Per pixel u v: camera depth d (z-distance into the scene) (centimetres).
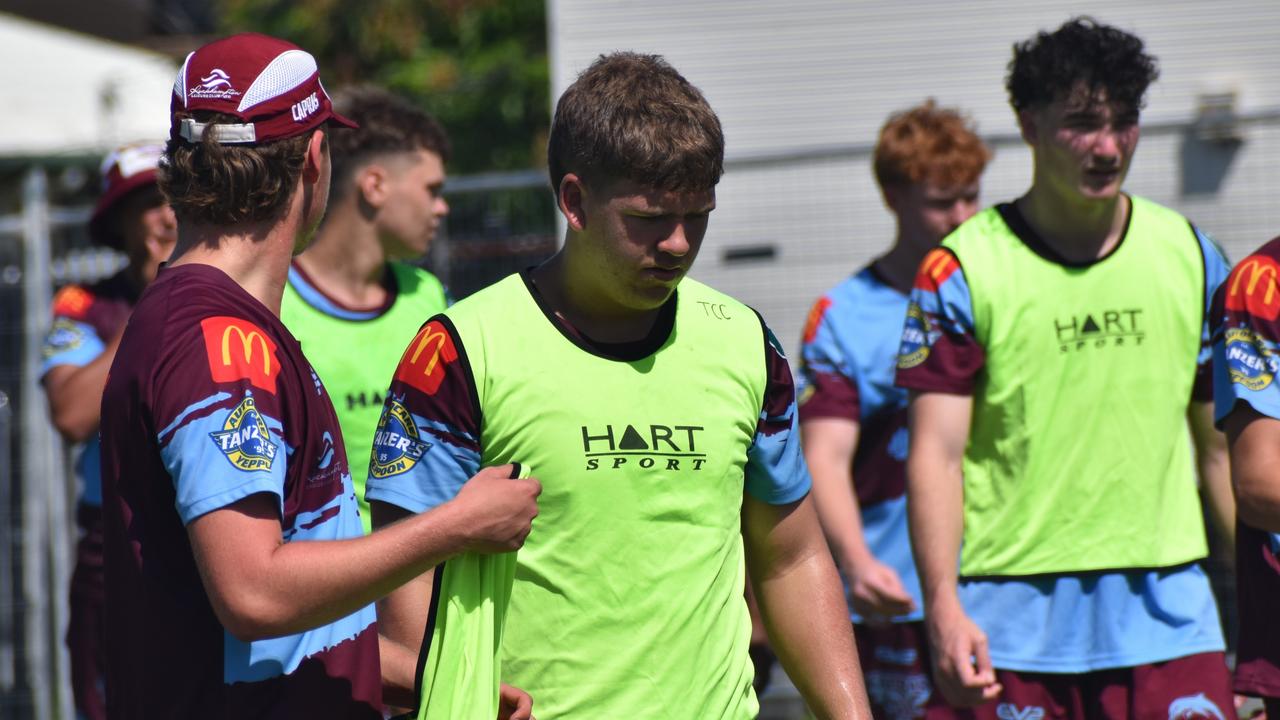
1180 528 1329
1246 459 1092
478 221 2322
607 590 900
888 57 3161
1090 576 1312
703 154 855
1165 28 3072
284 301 1431
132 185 1636
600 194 866
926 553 1324
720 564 924
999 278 1324
